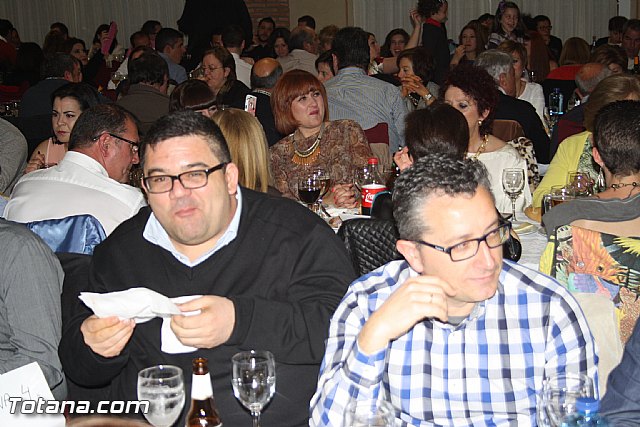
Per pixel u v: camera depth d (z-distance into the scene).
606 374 1.84
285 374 1.84
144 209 2.01
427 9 7.66
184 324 1.63
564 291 1.67
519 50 6.03
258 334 1.73
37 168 4.08
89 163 2.71
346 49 5.20
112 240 1.96
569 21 10.57
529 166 3.88
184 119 1.78
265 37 9.75
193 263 1.87
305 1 10.50
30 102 5.88
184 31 8.80
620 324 2.06
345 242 2.45
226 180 1.80
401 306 1.49
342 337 1.69
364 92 5.15
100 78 8.70
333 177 3.99
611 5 10.57
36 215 2.64
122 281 1.91
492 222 1.51
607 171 2.37
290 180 4.05
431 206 1.51
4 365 1.94
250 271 1.87
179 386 1.54
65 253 2.12
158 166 1.74
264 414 1.83
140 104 5.48
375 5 10.43
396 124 5.20
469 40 8.06
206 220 1.75
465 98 3.54
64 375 2.00
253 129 2.73
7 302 1.96
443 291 1.50
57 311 2.01
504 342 1.65
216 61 6.43
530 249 2.81
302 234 1.91
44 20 11.23
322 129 4.05
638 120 2.27
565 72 6.79
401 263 1.76
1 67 9.40
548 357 1.64
